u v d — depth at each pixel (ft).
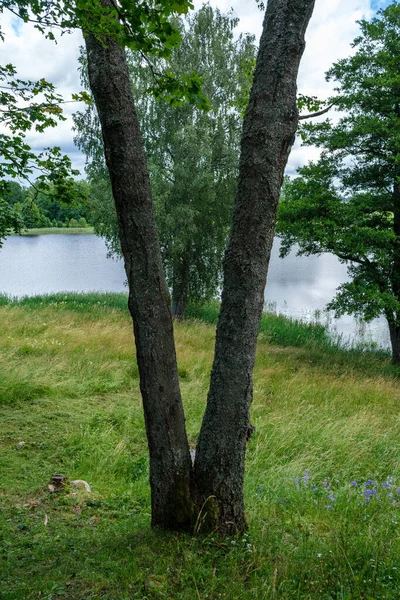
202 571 11.08
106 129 11.37
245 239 11.83
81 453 21.01
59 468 19.60
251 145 11.66
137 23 11.11
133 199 11.55
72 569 11.63
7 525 14.32
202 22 65.36
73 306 68.13
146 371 12.19
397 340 51.16
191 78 12.76
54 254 184.65
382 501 16.98
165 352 12.14
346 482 19.65
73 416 25.55
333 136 47.32
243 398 12.34
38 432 23.08
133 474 19.85
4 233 24.68
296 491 18.04
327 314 79.61
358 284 47.16
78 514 15.55
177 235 64.39
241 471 12.75
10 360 34.47
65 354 37.78
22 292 99.50
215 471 12.50
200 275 71.36
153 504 13.00
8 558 12.38
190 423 26.07
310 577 11.02
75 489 17.38
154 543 12.26
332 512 15.87
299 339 60.75
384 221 49.49
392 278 47.85
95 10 10.58
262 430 25.48
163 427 12.35
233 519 12.75
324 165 49.57
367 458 23.49
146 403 12.38
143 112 66.85
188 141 61.52
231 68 66.54
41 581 10.96
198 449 12.75
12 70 18.54
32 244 228.84
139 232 11.69
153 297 11.89
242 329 12.08
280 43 11.43
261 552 11.98
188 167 63.26
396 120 44.21
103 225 66.59
